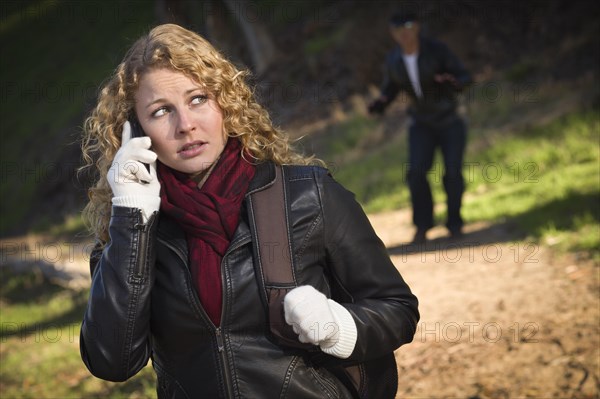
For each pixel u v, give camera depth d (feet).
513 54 87.10
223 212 10.96
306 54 112.57
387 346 11.25
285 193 11.30
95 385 34.60
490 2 95.76
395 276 11.73
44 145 143.74
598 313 27.17
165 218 11.38
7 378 39.37
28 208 129.18
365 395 11.89
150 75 11.12
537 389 22.82
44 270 70.64
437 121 44.91
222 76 11.25
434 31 98.27
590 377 22.71
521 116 71.41
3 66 185.26
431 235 47.73
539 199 46.96
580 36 81.71
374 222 56.08
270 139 11.89
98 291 10.85
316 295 10.57
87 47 167.22
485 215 47.83
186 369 11.14
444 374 25.31
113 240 10.96
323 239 11.27
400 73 44.98
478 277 35.04
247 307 10.87
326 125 95.86
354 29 109.60
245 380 10.85
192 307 10.87
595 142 56.70
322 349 10.73
